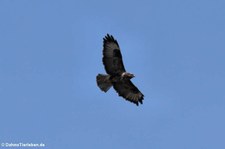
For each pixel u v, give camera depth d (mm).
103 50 64812
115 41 64688
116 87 65688
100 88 64875
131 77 64812
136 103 66000
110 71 64875
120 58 64625
